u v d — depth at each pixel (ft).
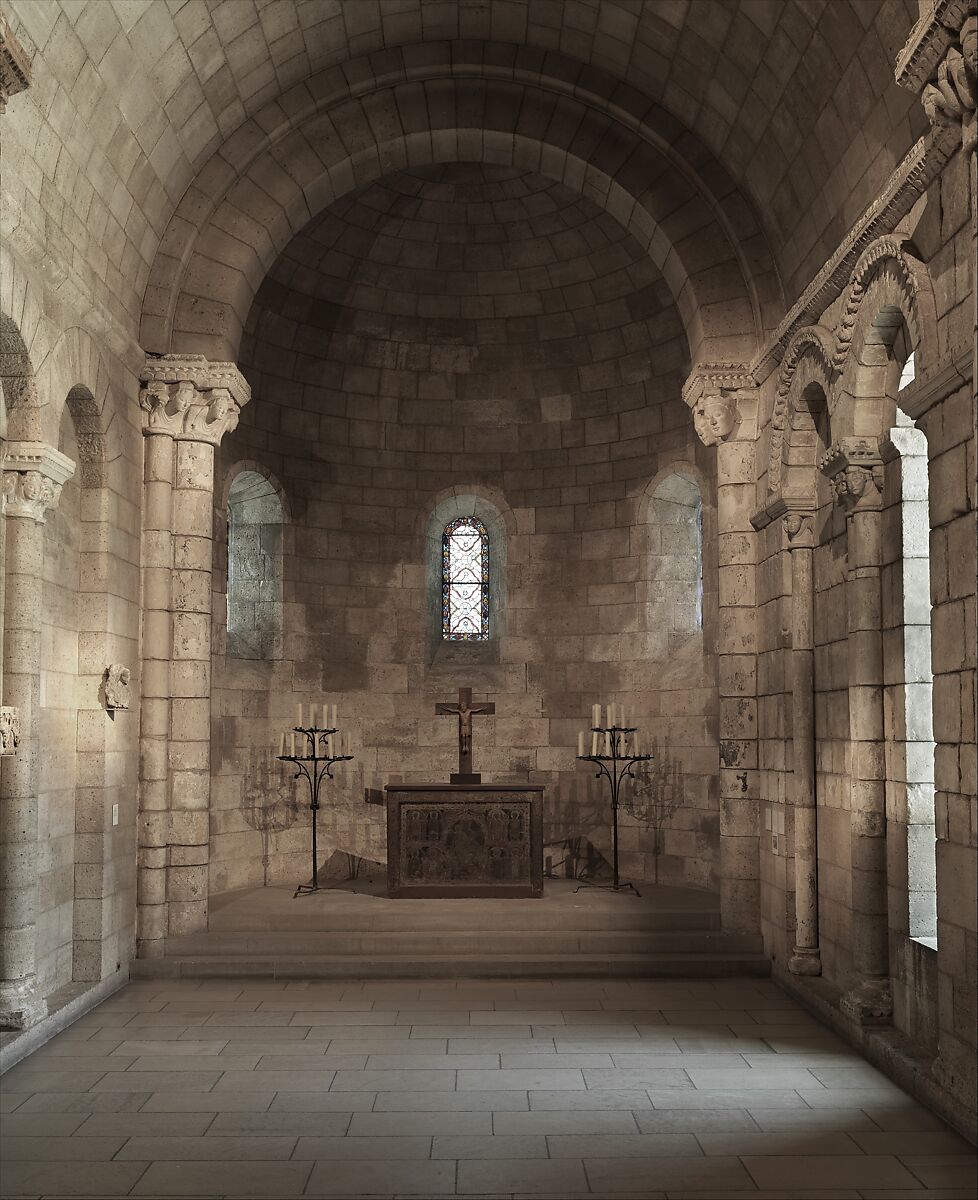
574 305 47.19
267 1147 20.22
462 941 34.58
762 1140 20.56
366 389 48.08
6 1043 24.62
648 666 45.09
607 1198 18.19
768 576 34.24
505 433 48.70
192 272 35.91
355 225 45.09
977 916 20.02
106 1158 19.75
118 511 32.58
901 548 25.53
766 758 34.37
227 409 35.81
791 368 31.55
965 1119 20.48
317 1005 30.07
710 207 36.45
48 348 26.73
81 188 28.63
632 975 33.30
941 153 21.49
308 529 46.55
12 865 26.04
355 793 46.24
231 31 31.37
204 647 35.47
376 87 36.86
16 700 25.95
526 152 38.29
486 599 49.52
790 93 29.50
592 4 33.24
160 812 34.27
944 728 21.50
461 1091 23.17
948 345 21.43
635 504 46.16
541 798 39.06
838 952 29.17
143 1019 28.58
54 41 24.94
